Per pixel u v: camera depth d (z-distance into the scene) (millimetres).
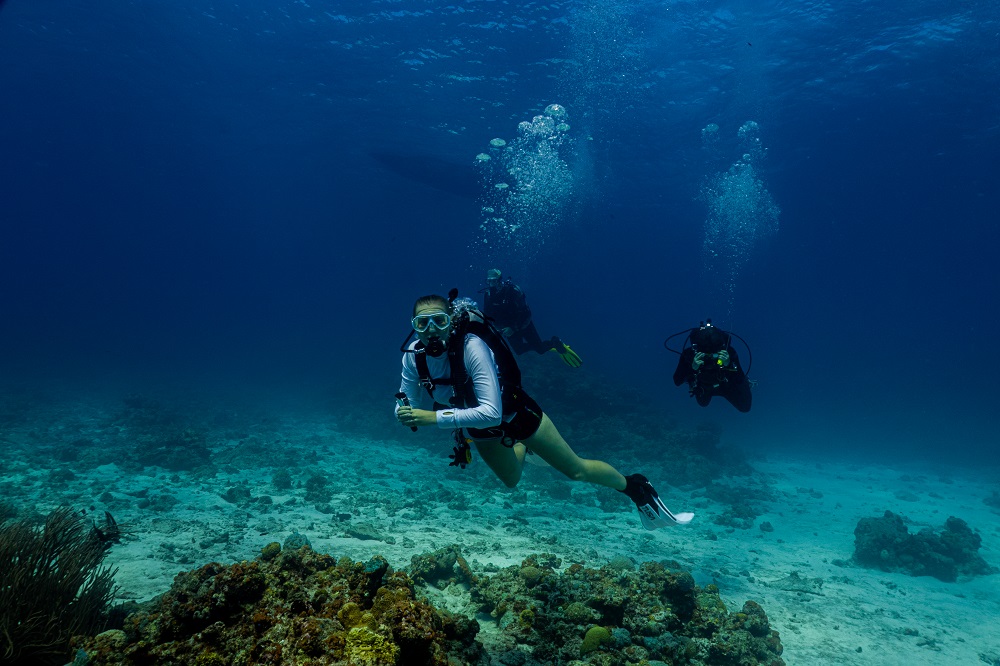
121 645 2824
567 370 17203
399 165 36125
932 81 22031
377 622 2707
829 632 5863
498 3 19797
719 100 24734
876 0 17828
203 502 8680
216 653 2682
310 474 11195
